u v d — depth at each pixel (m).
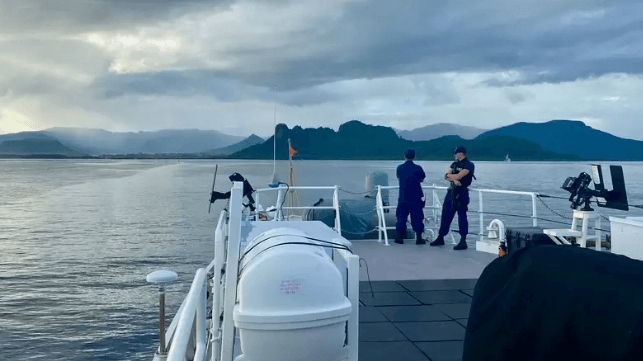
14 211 178.25
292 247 3.69
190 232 134.88
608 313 2.05
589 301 2.13
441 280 8.44
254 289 3.48
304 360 3.52
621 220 6.16
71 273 94.62
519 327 2.33
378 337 5.78
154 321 67.56
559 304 2.22
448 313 6.66
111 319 68.50
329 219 12.65
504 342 2.36
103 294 80.50
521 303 2.38
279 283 3.48
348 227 12.68
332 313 3.52
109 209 181.75
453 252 10.91
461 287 7.98
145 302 75.25
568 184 7.99
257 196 9.56
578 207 7.86
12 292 83.31
